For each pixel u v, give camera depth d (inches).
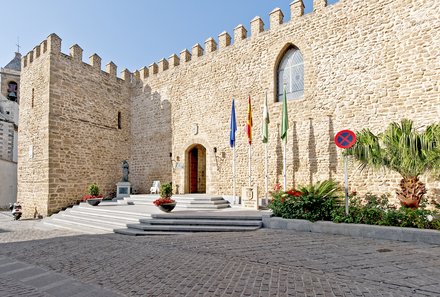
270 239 276.5
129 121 784.3
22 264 217.5
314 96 493.0
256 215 364.5
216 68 631.2
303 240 268.7
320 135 482.0
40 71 631.2
